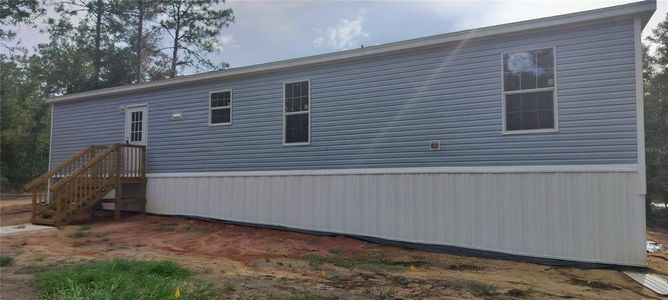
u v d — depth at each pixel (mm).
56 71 31828
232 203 11812
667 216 20109
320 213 10461
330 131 10539
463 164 8922
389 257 8422
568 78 8094
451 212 8906
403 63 9750
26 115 30969
